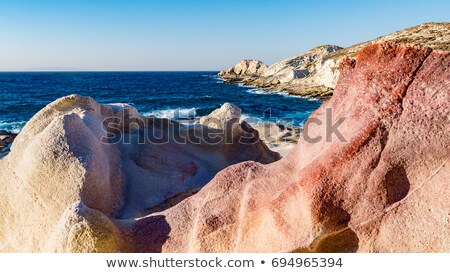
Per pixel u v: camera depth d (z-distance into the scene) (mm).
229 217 4477
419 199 3623
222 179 4988
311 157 4270
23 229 5633
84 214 4469
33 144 5812
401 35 66812
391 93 3947
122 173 7238
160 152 8359
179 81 111375
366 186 3762
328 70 53781
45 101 49250
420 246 3492
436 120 3744
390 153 3775
